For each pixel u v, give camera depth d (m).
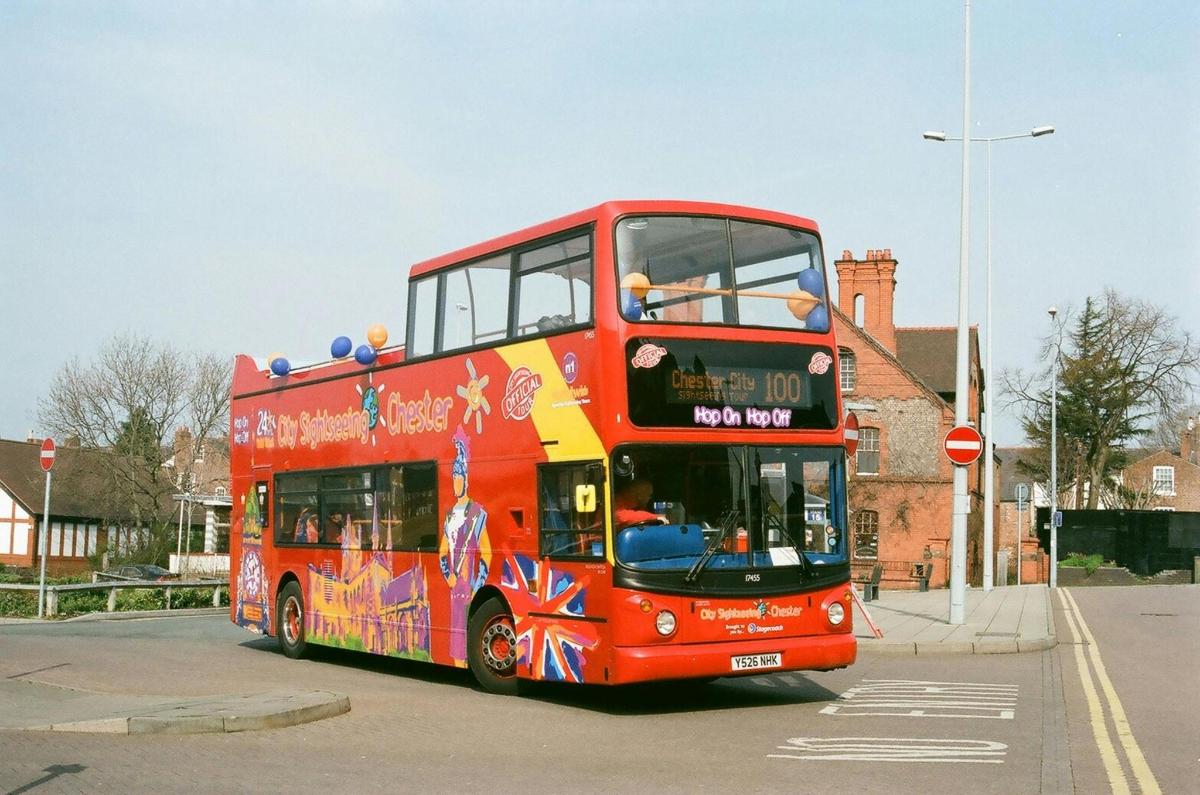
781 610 12.47
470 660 14.27
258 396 20.38
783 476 12.74
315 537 18.20
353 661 18.41
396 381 16.27
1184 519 53.28
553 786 8.45
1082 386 70.31
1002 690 14.09
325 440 18.06
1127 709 12.44
